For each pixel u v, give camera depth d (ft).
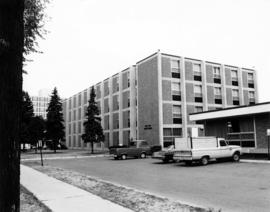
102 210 24.79
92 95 162.81
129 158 110.01
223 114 87.40
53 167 71.61
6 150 10.07
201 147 71.82
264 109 75.82
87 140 158.10
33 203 28.50
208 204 28.02
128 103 158.51
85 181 44.52
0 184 9.90
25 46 41.57
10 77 10.45
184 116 134.72
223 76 151.23
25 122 198.08
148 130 137.18
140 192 33.81
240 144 85.35
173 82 135.33
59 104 183.83
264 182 40.42
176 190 36.65
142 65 145.48
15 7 10.80
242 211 25.02
